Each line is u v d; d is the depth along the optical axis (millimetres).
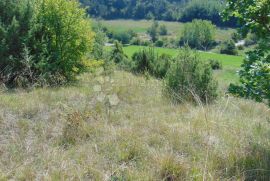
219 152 5352
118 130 6121
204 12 120188
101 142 5766
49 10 11180
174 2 145250
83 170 4820
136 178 4699
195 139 5996
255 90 5422
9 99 7746
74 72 11969
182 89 9031
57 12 11180
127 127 6332
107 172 4828
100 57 15164
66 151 5477
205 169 4664
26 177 4656
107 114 6961
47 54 11008
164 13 138875
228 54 60562
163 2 142125
